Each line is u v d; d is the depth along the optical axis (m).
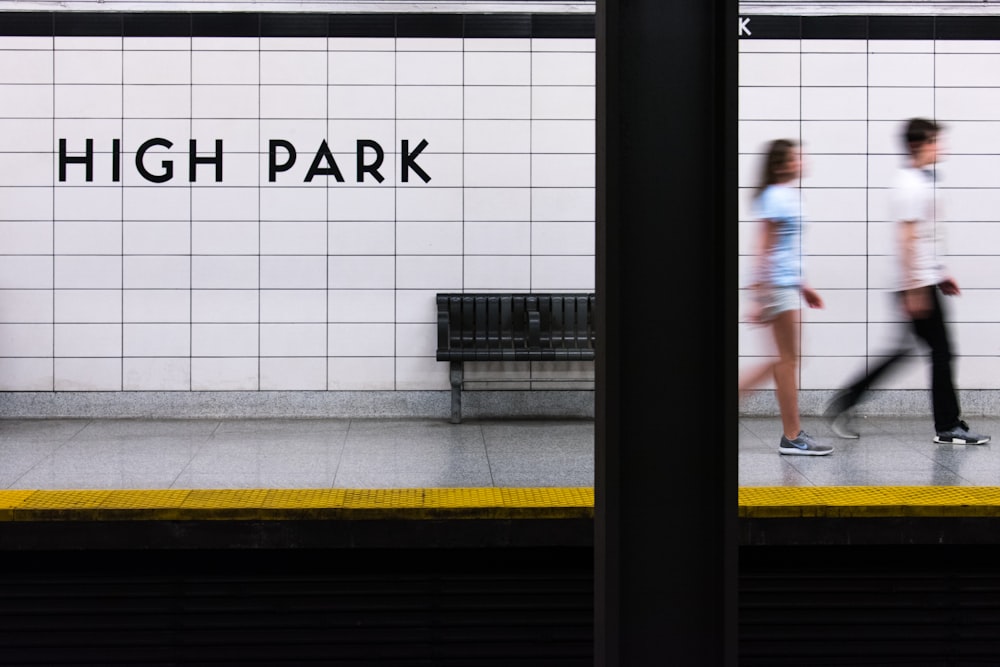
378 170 8.14
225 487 5.41
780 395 6.45
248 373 8.12
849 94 8.16
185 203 8.08
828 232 8.20
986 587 4.96
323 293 8.15
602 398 2.38
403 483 5.53
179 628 4.91
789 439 6.48
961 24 8.15
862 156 8.18
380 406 8.19
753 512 4.81
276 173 8.10
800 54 8.15
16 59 7.96
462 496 5.12
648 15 2.35
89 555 4.88
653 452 2.39
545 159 8.18
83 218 8.02
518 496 5.12
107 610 4.88
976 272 8.17
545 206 8.20
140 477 5.71
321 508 4.84
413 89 8.13
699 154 2.36
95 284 8.05
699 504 2.40
